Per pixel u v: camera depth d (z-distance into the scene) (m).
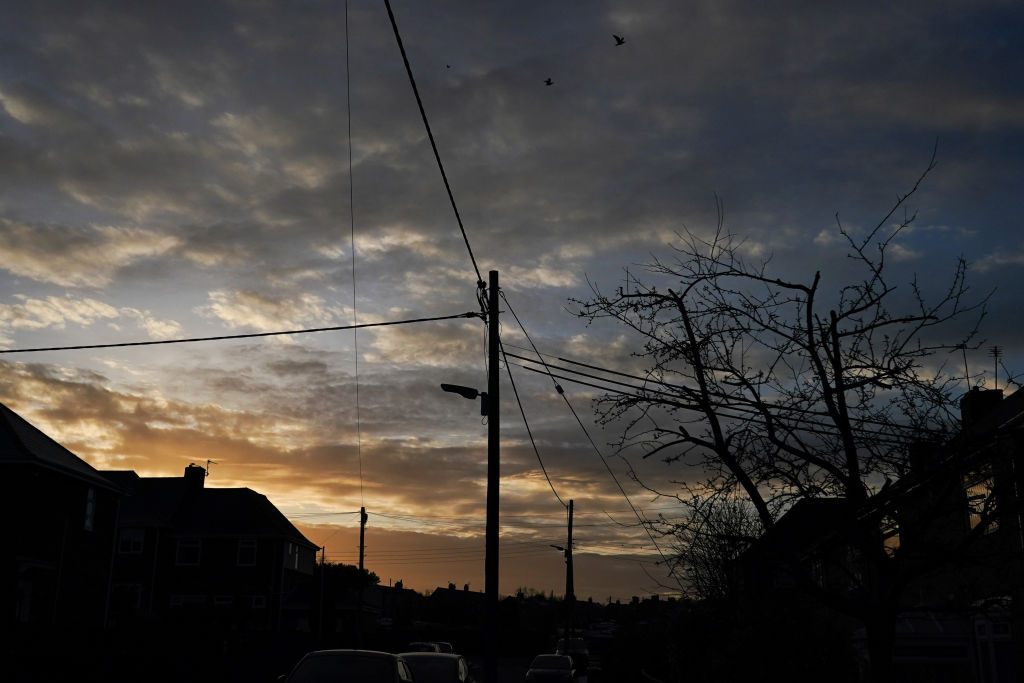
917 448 8.95
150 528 53.84
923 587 11.17
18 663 23.31
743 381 8.95
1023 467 8.27
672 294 9.29
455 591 123.38
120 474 57.16
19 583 31.52
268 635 32.47
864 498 8.48
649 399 9.23
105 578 37.06
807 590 8.60
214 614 31.75
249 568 53.62
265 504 58.16
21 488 31.80
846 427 8.52
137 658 26.16
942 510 8.64
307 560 58.91
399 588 112.50
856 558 10.55
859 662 19.02
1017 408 11.85
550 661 35.50
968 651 18.94
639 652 40.28
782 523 9.86
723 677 17.78
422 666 22.16
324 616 57.09
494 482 18.75
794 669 16.45
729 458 8.87
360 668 15.19
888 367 8.87
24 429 34.69
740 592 15.98
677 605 22.70
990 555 8.39
